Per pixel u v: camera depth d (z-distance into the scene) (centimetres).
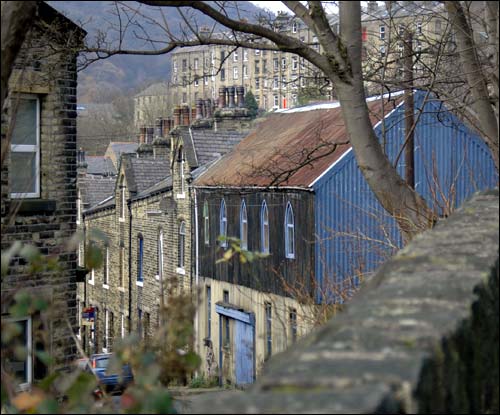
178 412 555
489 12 1139
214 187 3203
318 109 3384
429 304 493
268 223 2883
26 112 1622
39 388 578
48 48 1588
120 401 591
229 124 3838
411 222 1280
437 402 429
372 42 1939
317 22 1191
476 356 512
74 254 1652
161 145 4256
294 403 373
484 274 544
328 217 2617
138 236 3897
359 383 389
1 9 683
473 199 762
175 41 1311
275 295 2812
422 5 1555
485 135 1342
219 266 3247
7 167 1545
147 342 669
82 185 4634
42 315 617
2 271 598
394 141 2758
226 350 3119
